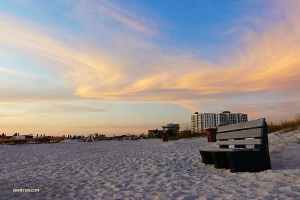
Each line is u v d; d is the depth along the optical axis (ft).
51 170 29.86
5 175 27.71
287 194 14.56
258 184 17.15
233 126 25.64
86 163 34.19
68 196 18.08
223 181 18.92
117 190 18.84
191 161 29.86
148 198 16.28
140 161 32.96
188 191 17.13
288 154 24.39
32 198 18.10
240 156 21.62
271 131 47.57
